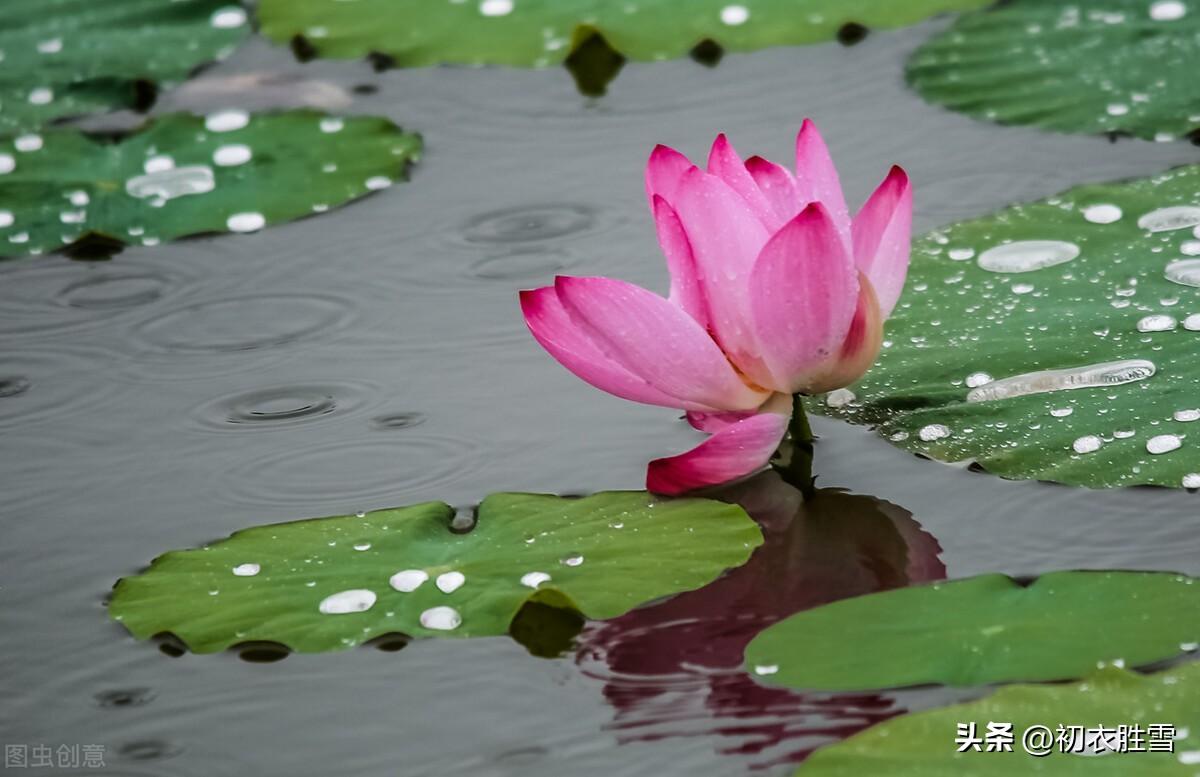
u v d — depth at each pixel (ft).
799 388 9.16
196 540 9.11
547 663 8.82
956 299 9.50
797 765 8.60
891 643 8.73
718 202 9.04
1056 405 9.20
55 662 8.87
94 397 9.55
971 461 9.14
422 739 8.71
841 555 8.98
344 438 9.37
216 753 8.71
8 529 9.18
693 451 9.07
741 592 8.93
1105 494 9.04
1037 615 8.75
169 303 9.87
